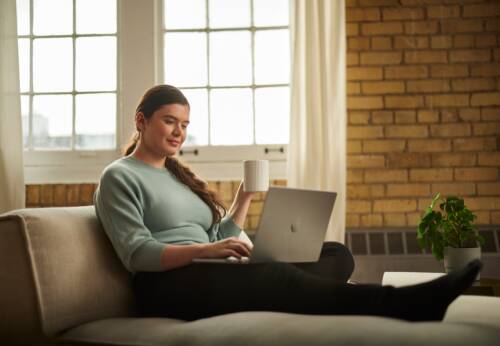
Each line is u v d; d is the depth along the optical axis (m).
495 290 2.18
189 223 1.94
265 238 1.58
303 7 3.28
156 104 1.95
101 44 3.56
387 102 3.36
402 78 3.37
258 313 1.37
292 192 1.60
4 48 3.35
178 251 1.64
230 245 1.65
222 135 3.52
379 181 3.33
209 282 1.57
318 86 3.23
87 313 1.62
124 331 1.46
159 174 1.96
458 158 3.33
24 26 3.58
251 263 1.54
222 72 3.54
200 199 2.05
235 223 2.14
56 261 1.58
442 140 3.34
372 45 3.38
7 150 3.31
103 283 1.69
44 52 3.57
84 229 1.72
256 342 1.23
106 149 3.52
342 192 3.17
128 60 3.49
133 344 1.39
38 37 3.57
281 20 3.53
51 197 3.38
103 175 1.81
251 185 1.94
